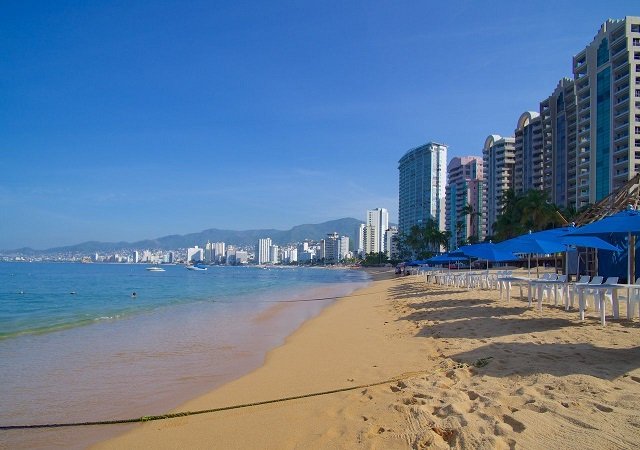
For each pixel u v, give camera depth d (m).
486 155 143.88
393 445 4.75
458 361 8.05
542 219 67.75
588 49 87.81
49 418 6.92
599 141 83.88
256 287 53.72
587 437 4.27
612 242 16.14
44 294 39.12
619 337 8.59
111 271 139.50
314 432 5.47
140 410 7.23
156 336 14.98
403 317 16.00
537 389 5.77
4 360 11.12
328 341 12.88
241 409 6.80
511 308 14.40
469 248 19.44
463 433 4.64
